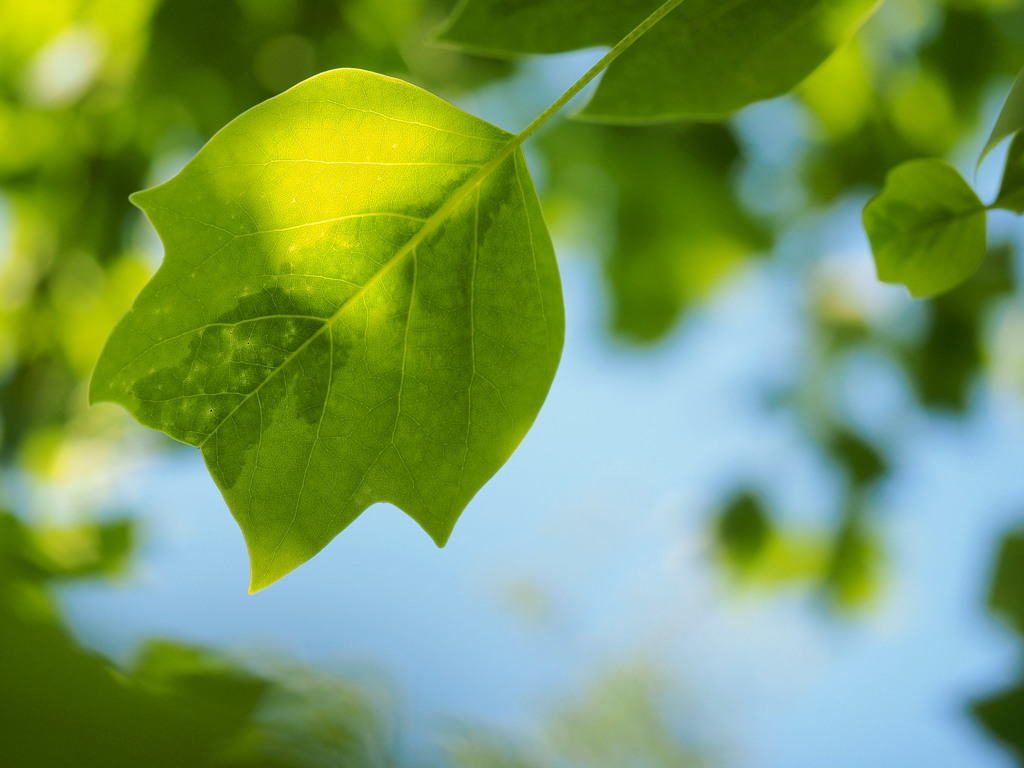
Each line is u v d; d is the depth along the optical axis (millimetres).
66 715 636
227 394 703
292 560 705
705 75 748
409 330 715
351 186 708
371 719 681
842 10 742
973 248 729
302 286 708
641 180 2205
